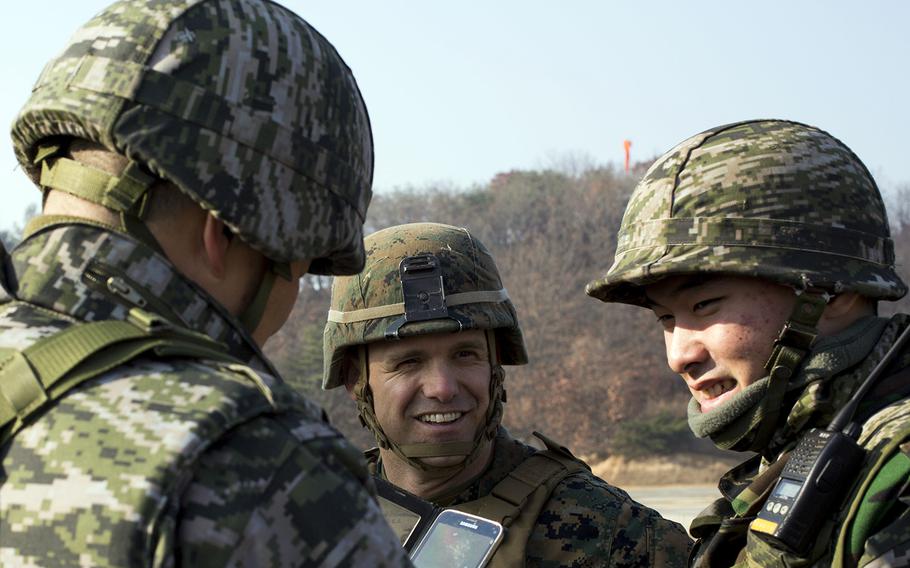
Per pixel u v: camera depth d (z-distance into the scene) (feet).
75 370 4.62
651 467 151.02
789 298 7.26
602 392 167.22
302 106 5.56
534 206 227.40
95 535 4.23
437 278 9.99
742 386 7.32
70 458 4.40
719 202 7.48
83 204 5.19
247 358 5.38
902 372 6.75
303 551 4.49
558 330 178.40
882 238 7.61
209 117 5.21
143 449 4.35
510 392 170.50
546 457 9.92
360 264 6.30
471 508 9.55
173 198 5.23
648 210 7.84
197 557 4.28
